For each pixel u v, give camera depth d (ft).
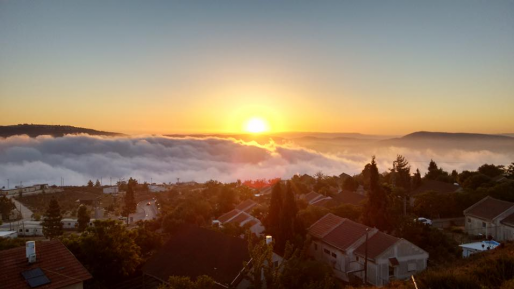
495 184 190.29
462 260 76.74
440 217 167.53
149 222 193.06
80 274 66.03
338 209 149.89
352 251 101.14
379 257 92.02
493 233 136.87
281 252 110.22
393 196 163.53
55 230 179.11
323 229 117.50
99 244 85.71
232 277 75.36
